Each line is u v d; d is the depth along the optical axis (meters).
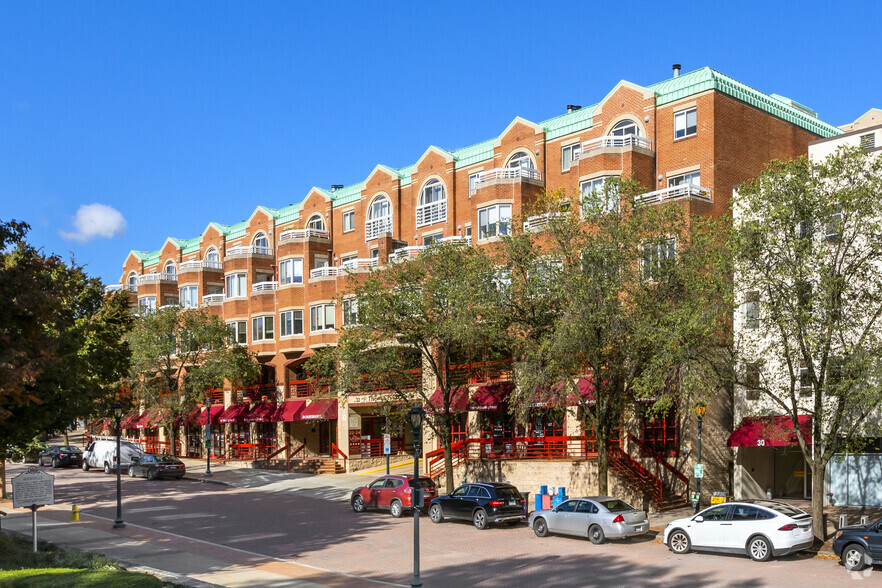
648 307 27.61
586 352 28.72
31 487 24.61
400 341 35.69
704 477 34.38
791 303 24.03
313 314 52.50
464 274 32.72
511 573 21.89
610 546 25.89
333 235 58.69
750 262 24.83
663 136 40.19
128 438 75.19
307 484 44.91
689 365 25.55
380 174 55.31
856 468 31.73
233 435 62.59
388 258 45.88
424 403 41.59
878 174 24.53
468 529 29.75
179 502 38.59
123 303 36.59
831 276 23.28
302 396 54.53
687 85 39.47
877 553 21.09
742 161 39.59
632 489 33.09
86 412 29.28
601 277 27.75
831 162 24.02
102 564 22.12
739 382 26.09
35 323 19.91
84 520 32.81
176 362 60.94
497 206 43.19
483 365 37.84
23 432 27.44
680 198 36.22
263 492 42.59
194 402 56.78
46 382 26.67
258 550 25.95
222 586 20.23
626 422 35.94
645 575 21.33
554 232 29.62
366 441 51.22
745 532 23.17
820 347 23.92
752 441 31.91
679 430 35.22
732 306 25.78
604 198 30.22
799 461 34.78
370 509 35.12
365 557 24.50
